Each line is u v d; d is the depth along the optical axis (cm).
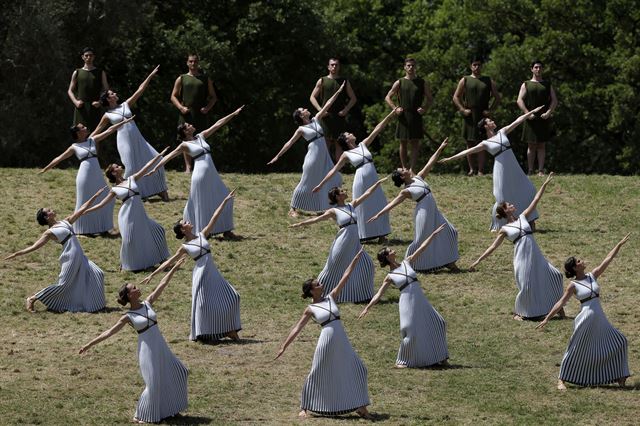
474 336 3556
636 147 7844
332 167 4594
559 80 8206
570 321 3672
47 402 3023
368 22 9831
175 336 3538
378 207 4266
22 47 7338
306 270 4125
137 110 8838
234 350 3428
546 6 8156
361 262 3812
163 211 4659
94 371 3262
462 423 2886
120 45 8419
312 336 3569
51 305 3747
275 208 4781
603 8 8169
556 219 4672
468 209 4791
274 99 9169
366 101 10050
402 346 3309
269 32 8869
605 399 3059
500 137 4284
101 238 4384
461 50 8581
